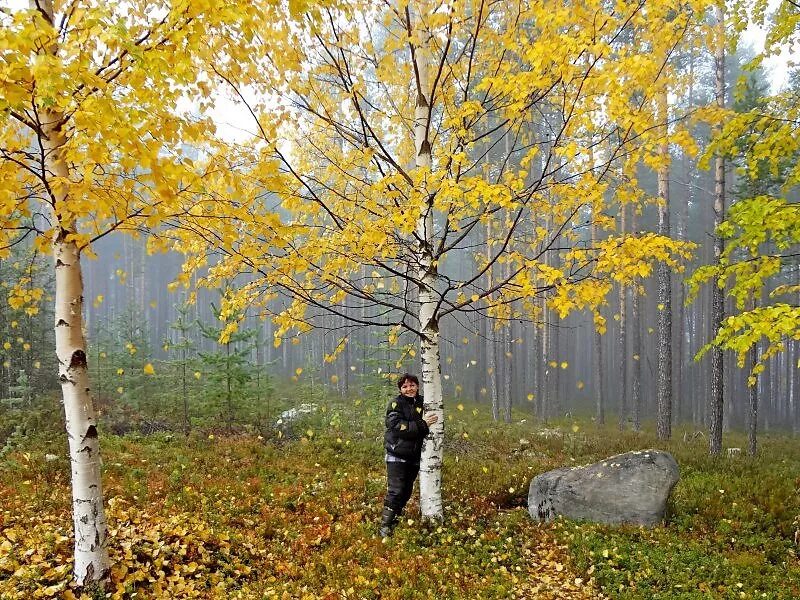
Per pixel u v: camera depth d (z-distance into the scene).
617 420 27.06
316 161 7.07
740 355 6.72
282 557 5.64
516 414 22.66
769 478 9.53
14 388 11.86
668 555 5.91
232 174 4.51
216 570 5.24
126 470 8.14
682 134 5.04
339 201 6.63
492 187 4.63
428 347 6.65
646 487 7.02
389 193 6.28
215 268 5.95
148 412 13.46
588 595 5.18
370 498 7.66
